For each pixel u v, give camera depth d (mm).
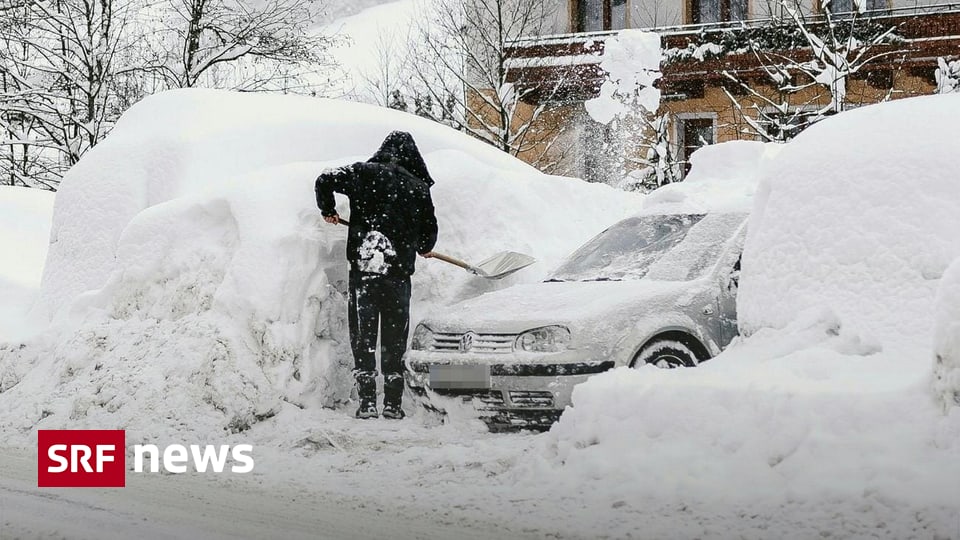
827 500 4848
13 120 27047
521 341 7422
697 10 28844
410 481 6078
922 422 5059
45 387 8539
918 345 6043
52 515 5277
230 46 29641
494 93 27453
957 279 5172
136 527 4980
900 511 4609
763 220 7207
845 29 24672
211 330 8195
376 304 8312
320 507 5457
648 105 24016
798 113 22906
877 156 6859
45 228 13406
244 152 10938
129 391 7852
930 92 25469
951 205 6484
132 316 8969
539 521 5020
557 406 7250
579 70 27172
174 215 9148
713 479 5297
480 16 27688
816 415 5301
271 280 8391
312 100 12070
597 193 10766
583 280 8430
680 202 9117
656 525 4832
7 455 7117
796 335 6359
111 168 10719
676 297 7707
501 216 9570
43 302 10445
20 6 25953
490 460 6355
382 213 8391
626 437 5852
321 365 8484
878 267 6488
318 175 9195
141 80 28016
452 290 9094
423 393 7859
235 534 4809
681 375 6105
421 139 11758
